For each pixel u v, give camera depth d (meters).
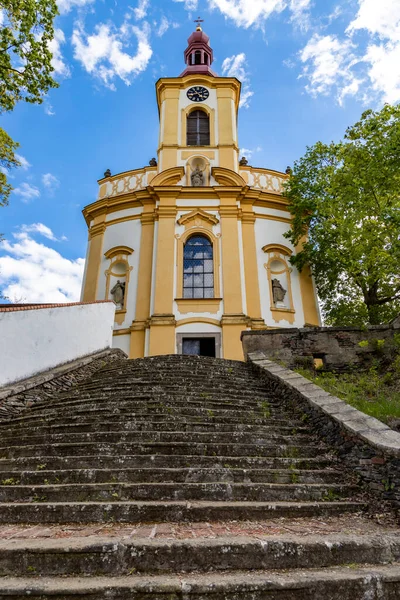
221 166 20.53
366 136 13.50
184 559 3.01
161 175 19.91
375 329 11.13
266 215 19.48
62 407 7.62
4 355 8.27
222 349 16.45
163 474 4.69
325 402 6.43
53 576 2.85
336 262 17.19
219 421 6.53
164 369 9.73
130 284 18.17
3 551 2.95
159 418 6.42
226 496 4.43
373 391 8.54
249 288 17.89
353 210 13.69
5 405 7.59
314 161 18.45
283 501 4.44
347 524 3.88
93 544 3.02
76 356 11.19
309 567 3.06
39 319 9.64
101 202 20.17
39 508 3.89
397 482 4.36
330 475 5.02
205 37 27.81
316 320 18.02
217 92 22.62
